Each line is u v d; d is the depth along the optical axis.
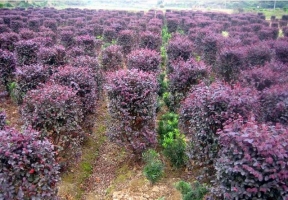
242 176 4.18
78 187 6.73
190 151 6.56
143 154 7.00
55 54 10.77
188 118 7.28
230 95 6.06
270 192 3.96
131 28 19.70
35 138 4.86
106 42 19.06
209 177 6.16
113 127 7.04
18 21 21.84
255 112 6.13
